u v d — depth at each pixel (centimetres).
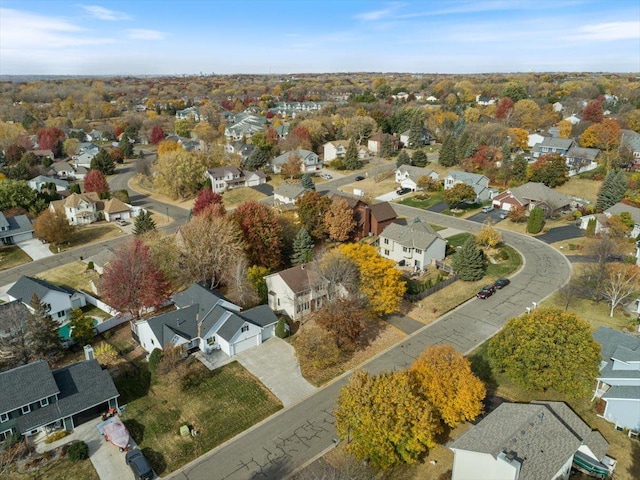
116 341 5016
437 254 6675
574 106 16938
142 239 6462
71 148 14562
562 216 8181
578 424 3253
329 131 15050
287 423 3738
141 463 3278
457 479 3008
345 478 3048
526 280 5966
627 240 6644
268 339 4944
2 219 7931
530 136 12950
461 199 8631
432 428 3167
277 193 9988
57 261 7362
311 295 5312
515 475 2644
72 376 3922
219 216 6512
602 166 10188
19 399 3578
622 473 3092
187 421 3797
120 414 3897
